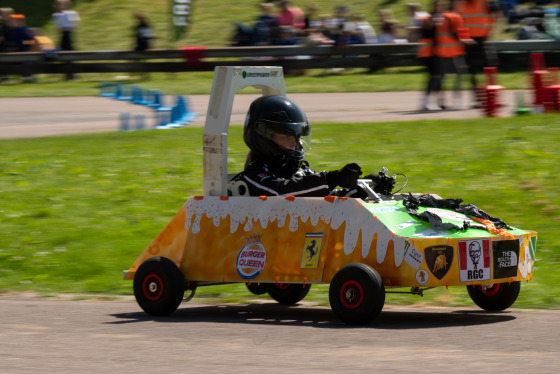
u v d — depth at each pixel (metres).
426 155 26.69
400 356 10.50
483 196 22.20
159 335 12.34
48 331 12.93
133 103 48.78
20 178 26.97
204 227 14.03
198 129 34.59
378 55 54.94
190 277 14.08
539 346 11.05
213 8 72.56
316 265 12.98
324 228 12.98
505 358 10.31
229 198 13.88
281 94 15.41
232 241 13.77
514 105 38.38
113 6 75.69
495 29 58.06
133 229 21.56
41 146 31.86
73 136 34.03
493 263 12.55
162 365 10.34
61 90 55.19
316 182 13.72
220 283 15.11
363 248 12.59
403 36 56.53
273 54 55.44
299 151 14.36
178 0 68.81
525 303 14.71
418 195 14.18
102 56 58.28
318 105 42.81
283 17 57.09
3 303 15.91
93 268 18.72
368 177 14.36
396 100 43.56
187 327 12.96
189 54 57.34
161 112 43.09
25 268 19.11
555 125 30.09
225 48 56.56
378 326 12.64
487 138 28.55
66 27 60.28
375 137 29.88
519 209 21.02
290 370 9.90
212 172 14.33
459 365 9.95
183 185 25.41
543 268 17.00
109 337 12.29
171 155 29.06
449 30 37.66
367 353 10.70
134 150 30.16
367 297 12.13
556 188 22.45
